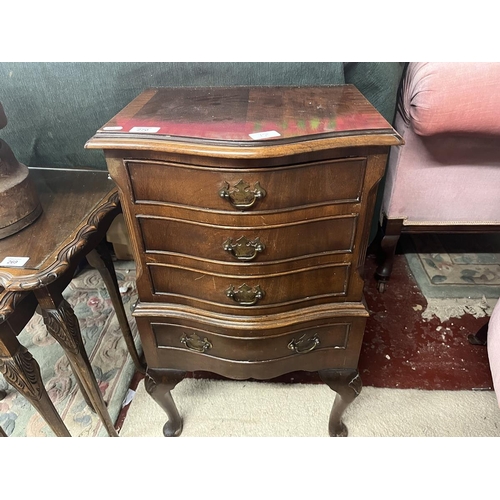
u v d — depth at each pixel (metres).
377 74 1.02
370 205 0.62
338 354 0.80
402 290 1.44
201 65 0.98
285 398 1.10
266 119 0.62
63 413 1.07
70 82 1.02
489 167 1.15
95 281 1.51
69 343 0.76
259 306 0.71
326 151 0.56
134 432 1.02
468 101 0.90
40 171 1.04
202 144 0.54
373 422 1.03
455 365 1.18
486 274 1.50
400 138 0.56
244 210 0.59
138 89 1.03
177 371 0.85
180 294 0.73
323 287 0.71
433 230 1.29
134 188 0.61
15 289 0.64
